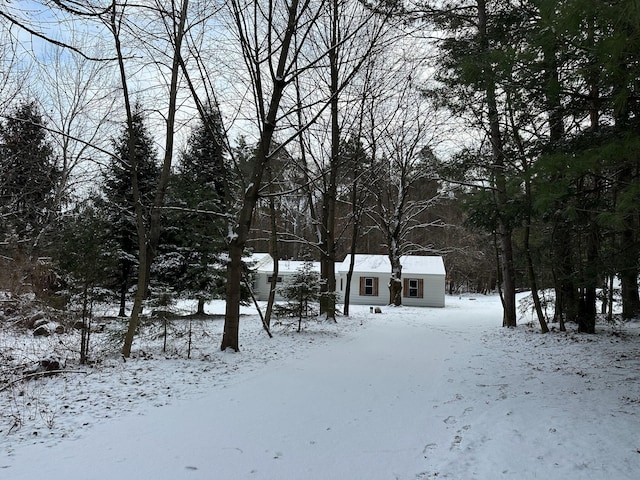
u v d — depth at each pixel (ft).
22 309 39.29
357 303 102.42
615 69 13.56
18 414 16.07
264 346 35.24
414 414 17.29
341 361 29.27
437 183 74.28
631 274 25.53
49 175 55.77
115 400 18.69
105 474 11.46
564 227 26.78
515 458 12.55
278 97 32.01
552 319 54.39
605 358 27.27
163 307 29.60
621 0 11.65
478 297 141.69
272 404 18.57
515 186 23.24
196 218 55.06
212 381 22.68
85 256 26.50
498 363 28.25
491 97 21.72
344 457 12.97
